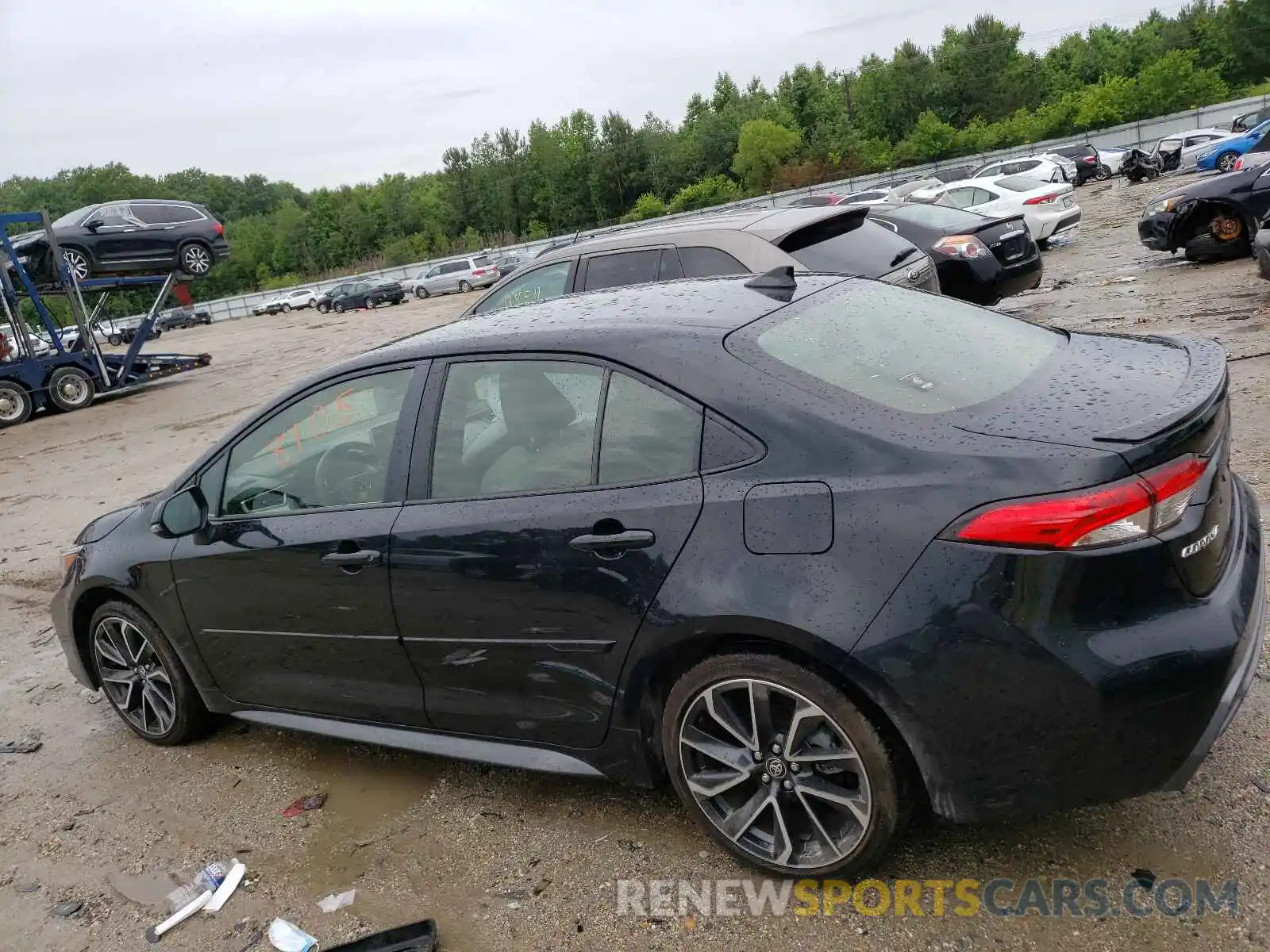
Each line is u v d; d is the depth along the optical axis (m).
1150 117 71.00
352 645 3.35
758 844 2.77
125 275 18.58
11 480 11.50
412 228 121.50
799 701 2.56
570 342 2.97
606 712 2.89
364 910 2.90
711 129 100.62
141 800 3.74
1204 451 2.38
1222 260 11.77
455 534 3.01
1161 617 2.27
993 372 2.82
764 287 3.32
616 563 2.71
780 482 2.51
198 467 3.82
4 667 5.30
